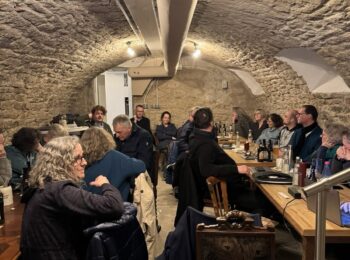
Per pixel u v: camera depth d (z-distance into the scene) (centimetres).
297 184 266
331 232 180
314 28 313
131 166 240
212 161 299
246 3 299
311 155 348
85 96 841
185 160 304
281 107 676
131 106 937
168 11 249
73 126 568
